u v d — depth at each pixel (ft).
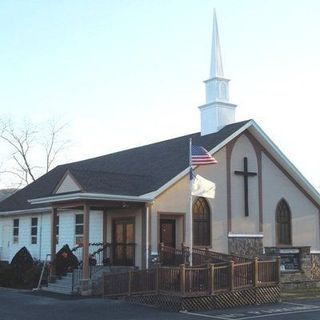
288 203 104.12
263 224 99.76
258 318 60.85
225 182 95.96
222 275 71.10
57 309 66.69
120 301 74.74
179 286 67.77
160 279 70.13
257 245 98.27
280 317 61.52
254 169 100.22
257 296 74.33
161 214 87.45
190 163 81.92
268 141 100.63
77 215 103.19
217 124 102.94
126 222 90.48
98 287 82.02
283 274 97.25
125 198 83.56
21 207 120.26
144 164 103.09
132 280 74.54
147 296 71.56
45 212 113.19
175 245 89.71
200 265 72.08
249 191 98.89
